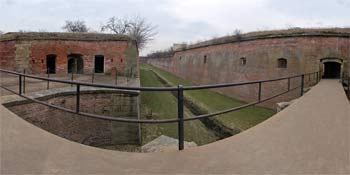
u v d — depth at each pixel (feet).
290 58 58.54
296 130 16.29
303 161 11.30
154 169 10.30
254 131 15.99
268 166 10.73
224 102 63.77
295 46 58.23
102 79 54.13
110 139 35.78
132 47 61.82
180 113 12.52
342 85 47.03
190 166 10.63
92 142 34.60
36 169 9.99
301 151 12.51
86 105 33.94
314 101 28.66
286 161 11.28
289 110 23.30
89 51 60.23
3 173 9.55
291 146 13.20
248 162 11.11
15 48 56.49
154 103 56.80
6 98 24.79
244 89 67.05
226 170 10.29
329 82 51.49
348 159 11.59
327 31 56.39
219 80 79.15
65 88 34.50
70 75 58.59
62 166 10.33
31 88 34.35
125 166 10.55
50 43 58.13
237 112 52.11
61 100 30.83
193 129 41.73
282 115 20.98
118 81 51.39
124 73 61.21
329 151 12.57
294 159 11.51
